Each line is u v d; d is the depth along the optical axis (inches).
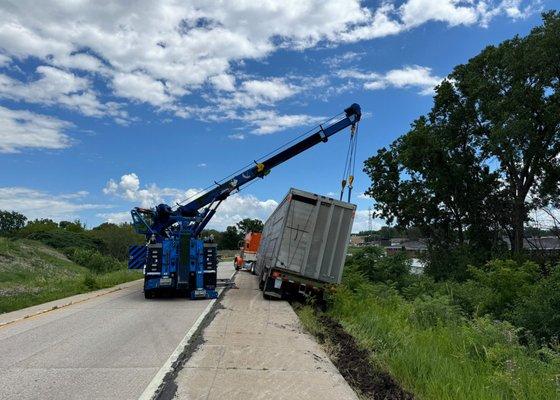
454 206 1305.4
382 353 325.7
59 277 1074.7
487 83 1106.1
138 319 476.4
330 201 642.2
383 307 531.5
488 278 674.2
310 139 848.9
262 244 1078.4
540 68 1026.7
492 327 358.9
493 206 1245.1
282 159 852.0
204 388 242.7
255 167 845.8
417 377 266.4
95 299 666.2
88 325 440.1
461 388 238.7
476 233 1272.1
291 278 629.9
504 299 623.8
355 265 844.6
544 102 1053.2
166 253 665.6
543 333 500.4
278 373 269.6
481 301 618.2
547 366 294.4
